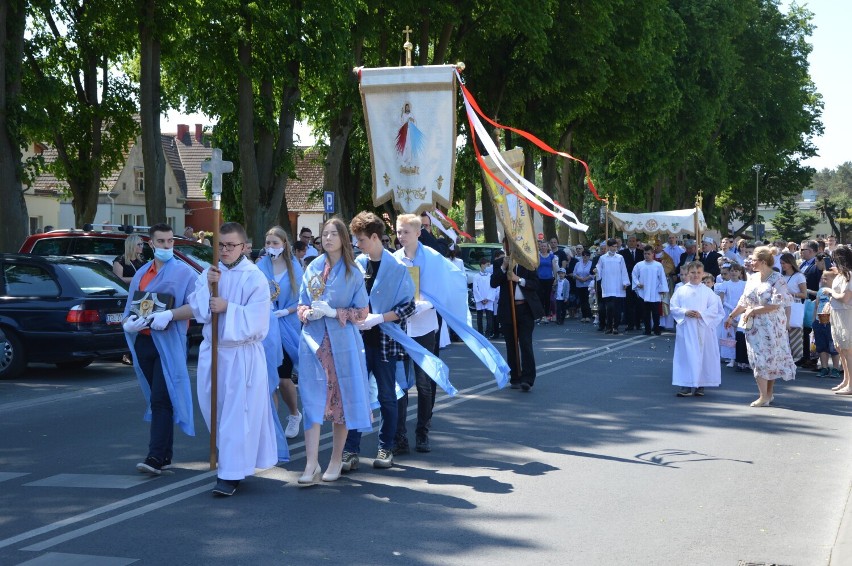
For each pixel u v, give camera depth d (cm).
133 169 5822
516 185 1008
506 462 827
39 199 4791
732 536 612
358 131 3750
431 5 2880
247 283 709
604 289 2192
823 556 573
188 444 902
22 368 1367
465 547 585
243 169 2572
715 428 995
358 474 782
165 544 591
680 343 1223
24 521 644
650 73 3769
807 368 1602
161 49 2536
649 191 5162
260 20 2398
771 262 1159
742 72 5356
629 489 731
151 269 796
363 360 748
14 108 1977
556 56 3422
